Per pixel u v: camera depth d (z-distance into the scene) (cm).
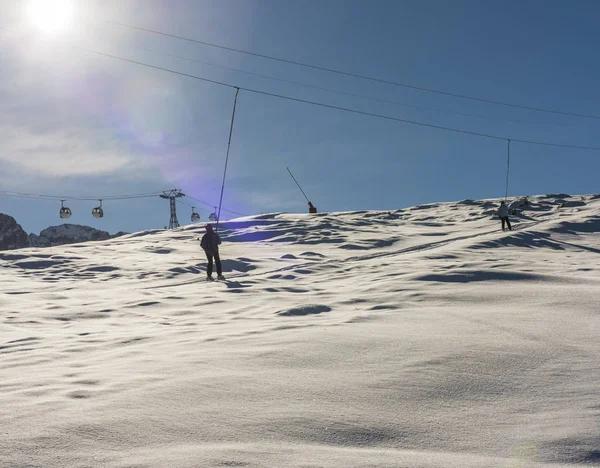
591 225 2848
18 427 325
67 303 1164
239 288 1324
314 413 356
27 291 1427
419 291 972
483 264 1513
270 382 427
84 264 2109
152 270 1928
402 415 357
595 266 1466
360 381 430
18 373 499
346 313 816
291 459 280
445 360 488
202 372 459
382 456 288
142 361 516
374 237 2894
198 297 1189
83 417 343
